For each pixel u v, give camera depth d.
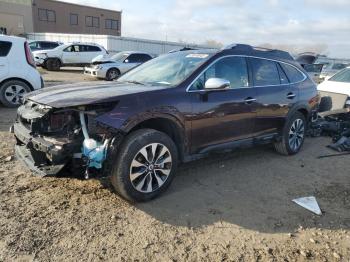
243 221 3.86
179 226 3.68
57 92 4.10
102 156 3.64
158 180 4.14
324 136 7.70
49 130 3.75
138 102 3.87
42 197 4.07
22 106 4.38
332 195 4.63
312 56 18.36
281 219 3.95
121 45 29.53
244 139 5.11
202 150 4.58
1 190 4.19
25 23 49.72
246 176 5.11
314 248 3.45
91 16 62.28
